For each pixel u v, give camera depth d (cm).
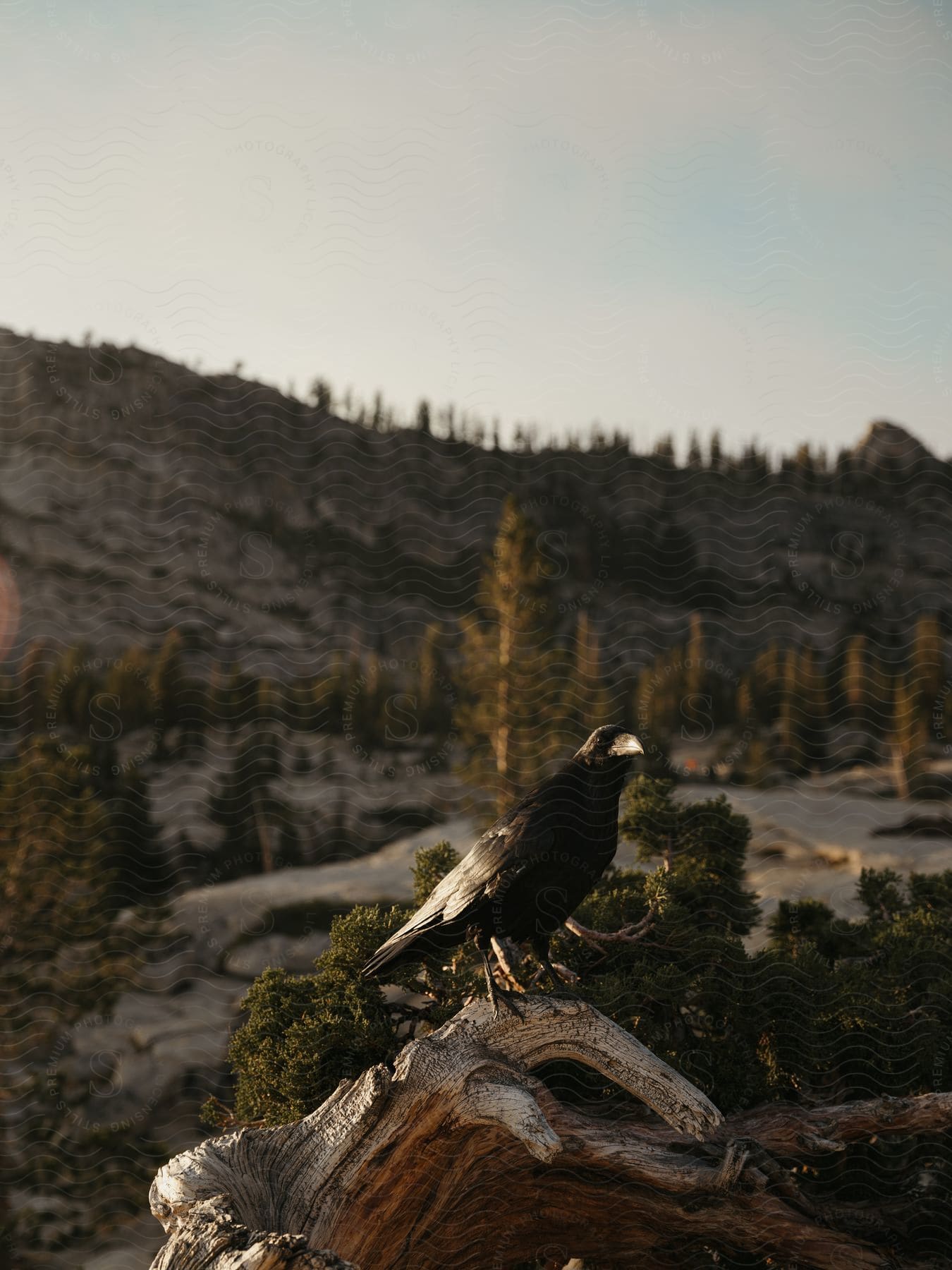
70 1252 1208
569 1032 481
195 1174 475
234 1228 425
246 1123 655
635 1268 606
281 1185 487
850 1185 638
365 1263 503
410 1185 500
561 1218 577
